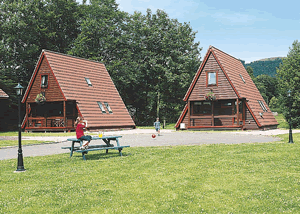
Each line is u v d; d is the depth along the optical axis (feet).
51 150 54.08
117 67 156.35
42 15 142.31
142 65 165.68
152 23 176.04
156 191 27.04
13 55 142.41
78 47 144.25
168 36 170.71
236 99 109.19
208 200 24.93
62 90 107.14
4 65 140.46
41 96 109.91
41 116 123.03
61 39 156.46
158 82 174.70
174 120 185.37
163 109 177.88
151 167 36.04
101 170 34.63
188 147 53.01
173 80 162.20
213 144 57.31
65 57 118.42
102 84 126.41
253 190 27.04
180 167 35.76
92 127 106.63
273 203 24.09
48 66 111.96
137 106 190.60
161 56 168.96
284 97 125.18
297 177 30.66
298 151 46.24
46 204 24.20
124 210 22.90
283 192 26.45
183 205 23.86
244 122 111.34
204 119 116.78
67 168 35.96
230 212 22.52
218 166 35.94
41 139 75.61
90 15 159.33
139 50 171.83
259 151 46.57
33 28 140.36
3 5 139.64
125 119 124.57
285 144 55.62
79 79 116.98
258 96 130.93
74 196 25.85
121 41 163.12
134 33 169.78
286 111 125.39
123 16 165.37
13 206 23.77
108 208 23.35
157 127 87.40
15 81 143.33
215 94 111.96
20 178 31.50
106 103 120.57
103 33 157.48
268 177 30.81
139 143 63.77
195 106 119.55
